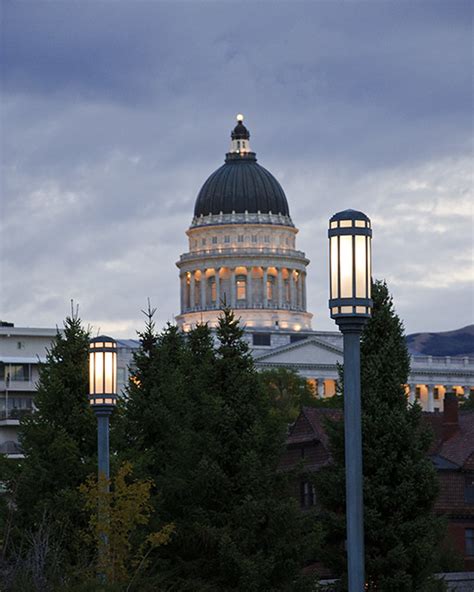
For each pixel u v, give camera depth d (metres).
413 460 134.50
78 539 118.06
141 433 140.62
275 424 131.12
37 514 124.12
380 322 139.50
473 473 182.38
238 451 127.69
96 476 118.06
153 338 148.12
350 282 61.81
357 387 62.66
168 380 144.75
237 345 132.62
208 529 122.81
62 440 128.12
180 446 130.75
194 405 139.25
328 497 134.25
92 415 131.75
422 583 132.75
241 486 126.12
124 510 101.25
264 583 122.69
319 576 135.38
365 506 132.50
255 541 123.75
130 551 110.75
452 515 179.50
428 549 131.38
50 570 93.38
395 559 129.75
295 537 124.81
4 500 128.00
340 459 137.00
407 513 133.50
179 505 128.12
